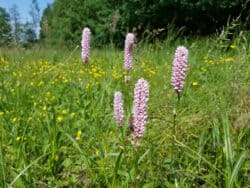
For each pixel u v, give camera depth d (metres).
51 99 0.49
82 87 0.53
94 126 0.41
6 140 0.39
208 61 0.66
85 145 0.38
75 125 0.41
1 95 0.51
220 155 0.33
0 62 0.74
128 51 0.48
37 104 0.48
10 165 0.35
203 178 0.31
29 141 0.38
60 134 0.37
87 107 0.46
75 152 0.37
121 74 0.59
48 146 0.36
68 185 0.33
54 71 0.68
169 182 0.31
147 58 0.75
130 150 0.34
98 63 0.79
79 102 0.47
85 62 0.57
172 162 0.32
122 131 0.32
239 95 0.39
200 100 0.45
